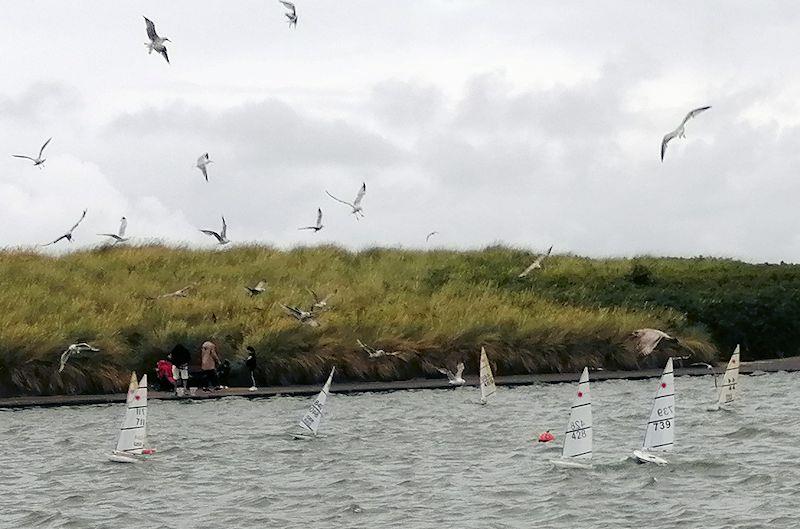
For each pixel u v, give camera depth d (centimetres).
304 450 3966
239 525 2956
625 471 3522
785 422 4444
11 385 5381
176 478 3522
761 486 3300
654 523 2917
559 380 6028
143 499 3247
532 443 4066
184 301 6569
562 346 6431
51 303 6350
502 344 6331
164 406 5112
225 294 6975
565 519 2967
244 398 5397
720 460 3662
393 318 6494
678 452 3809
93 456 3869
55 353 5509
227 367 5684
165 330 5878
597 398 5300
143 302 6581
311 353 5909
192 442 4128
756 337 7238
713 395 5353
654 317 7012
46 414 4884
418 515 3031
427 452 3916
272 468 3662
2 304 6197
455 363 6175
